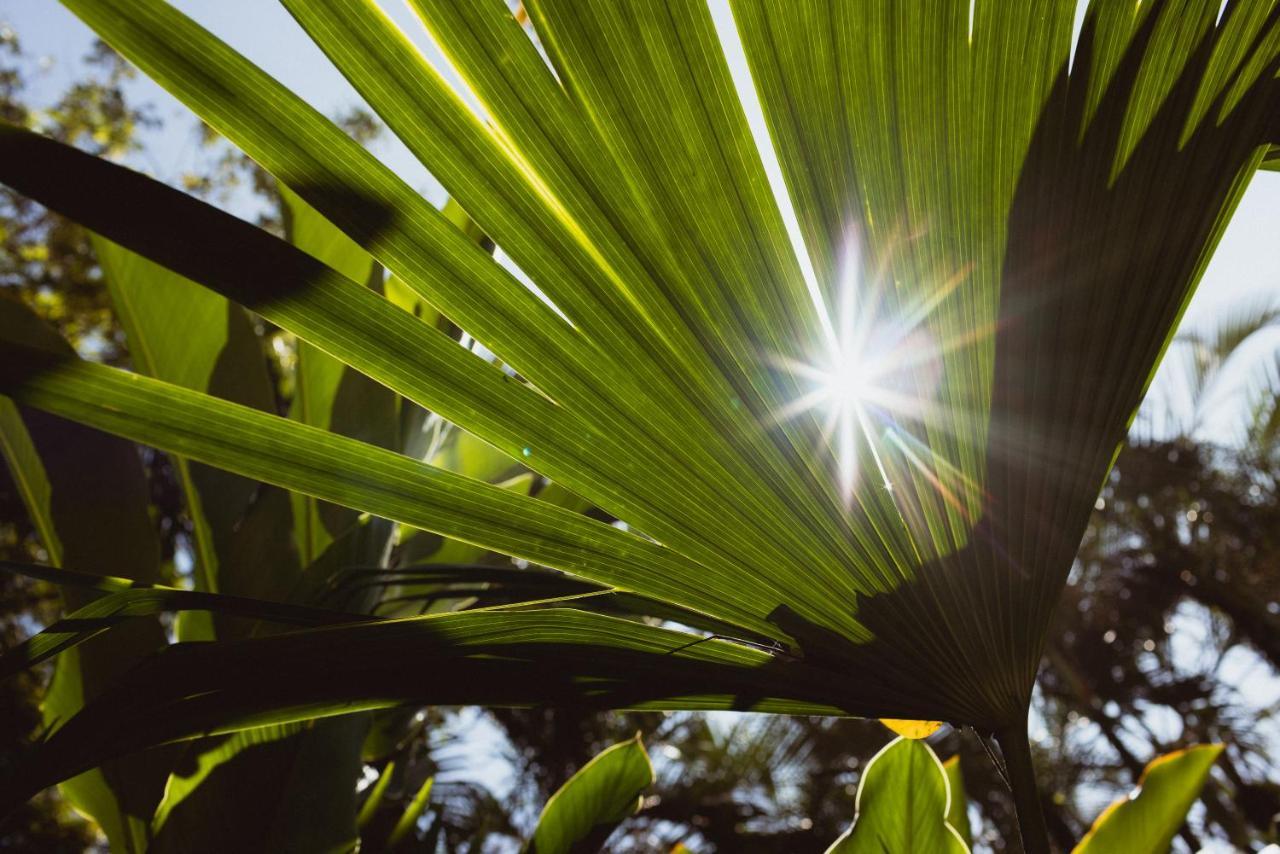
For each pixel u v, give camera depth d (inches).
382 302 20.6
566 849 40.6
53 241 238.8
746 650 26.7
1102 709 190.2
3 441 38.8
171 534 170.6
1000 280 26.9
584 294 23.2
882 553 26.6
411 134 21.0
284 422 20.2
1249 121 28.4
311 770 37.0
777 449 25.2
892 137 25.5
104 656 38.0
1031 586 28.0
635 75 22.5
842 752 177.9
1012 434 27.5
